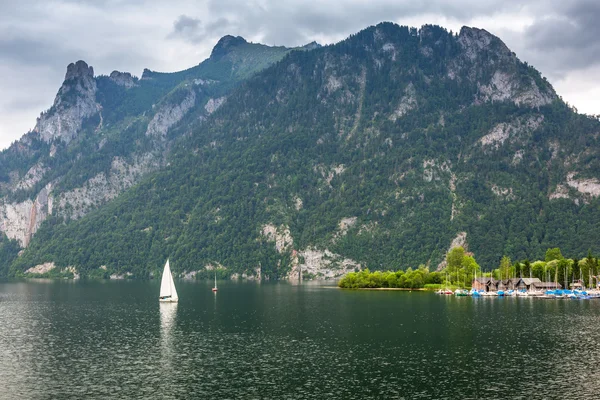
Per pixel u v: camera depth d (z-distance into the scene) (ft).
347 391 387.75
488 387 393.91
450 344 527.81
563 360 464.65
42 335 588.50
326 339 555.28
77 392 388.78
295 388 394.73
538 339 549.54
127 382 409.49
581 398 370.94
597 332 586.86
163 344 536.01
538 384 399.85
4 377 423.64
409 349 507.30
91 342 548.31
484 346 517.96
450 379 412.57
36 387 399.65
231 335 581.53
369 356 481.05
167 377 421.18
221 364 457.27
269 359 472.85
